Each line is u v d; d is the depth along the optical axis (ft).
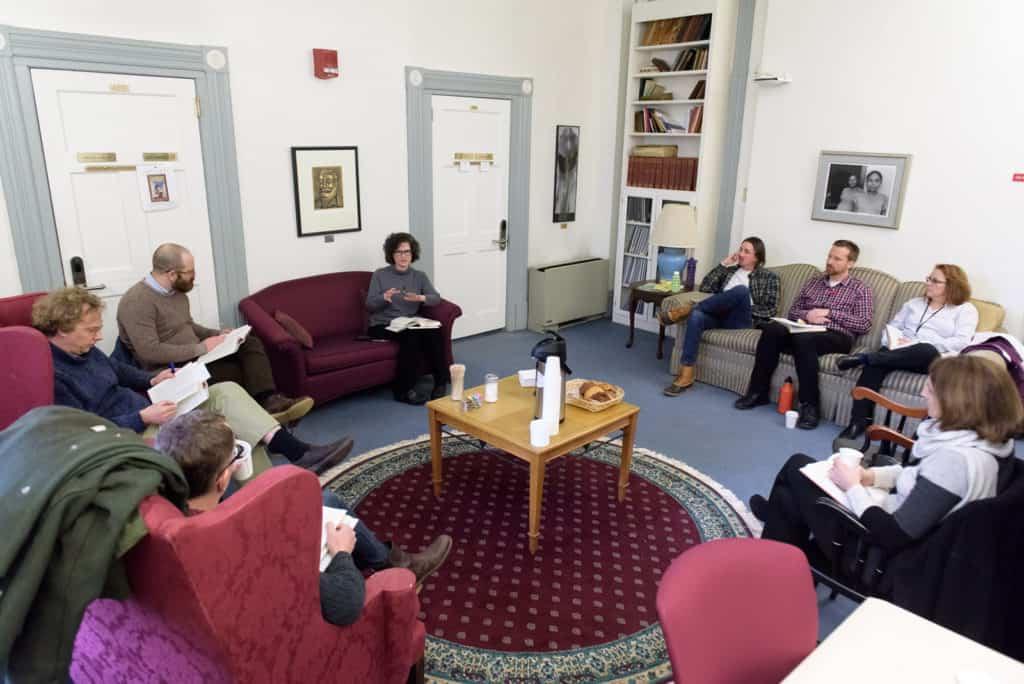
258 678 4.05
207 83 11.85
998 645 5.54
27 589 3.43
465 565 8.29
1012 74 11.84
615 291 19.33
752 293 14.52
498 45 15.99
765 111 15.26
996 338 11.04
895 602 5.94
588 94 18.42
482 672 6.61
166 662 4.18
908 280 13.66
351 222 14.42
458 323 17.21
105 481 3.60
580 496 9.92
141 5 10.98
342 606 4.66
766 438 11.96
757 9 15.47
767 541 4.46
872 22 13.34
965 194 12.67
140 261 11.82
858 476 6.66
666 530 9.09
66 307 7.57
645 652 6.90
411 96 14.65
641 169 17.81
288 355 11.71
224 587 3.66
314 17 12.93
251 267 13.19
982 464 5.69
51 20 10.21
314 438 11.64
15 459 3.76
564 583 7.98
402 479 10.29
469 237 16.76
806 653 4.45
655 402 13.56
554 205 18.45
